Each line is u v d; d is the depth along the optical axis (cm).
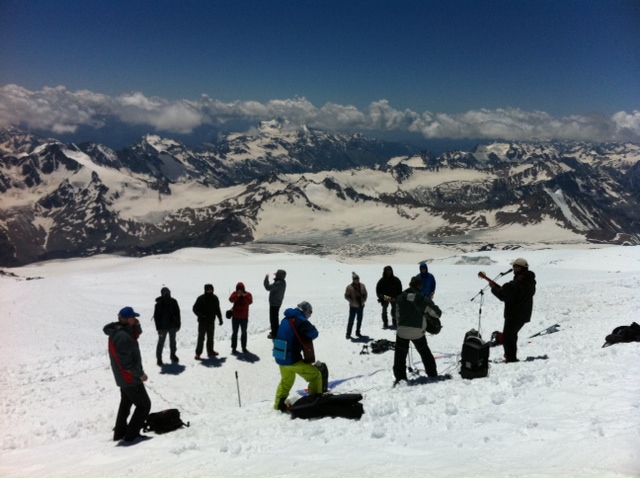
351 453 726
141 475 746
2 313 4178
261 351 1970
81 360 2102
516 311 1241
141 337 2875
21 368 2034
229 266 8019
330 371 1733
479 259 11400
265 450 808
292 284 5953
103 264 18638
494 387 981
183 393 1595
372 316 2894
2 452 1117
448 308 2852
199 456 820
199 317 1889
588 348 1305
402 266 7556
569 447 609
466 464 614
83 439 1148
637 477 502
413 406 941
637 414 675
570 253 9700
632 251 7706
